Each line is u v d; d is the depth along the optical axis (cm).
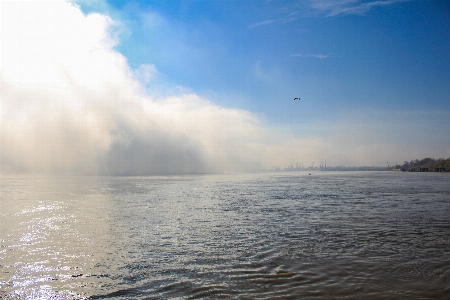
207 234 1625
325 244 1400
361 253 1248
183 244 1409
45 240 1495
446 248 1327
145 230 1738
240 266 1088
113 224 1928
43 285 923
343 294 849
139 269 1062
